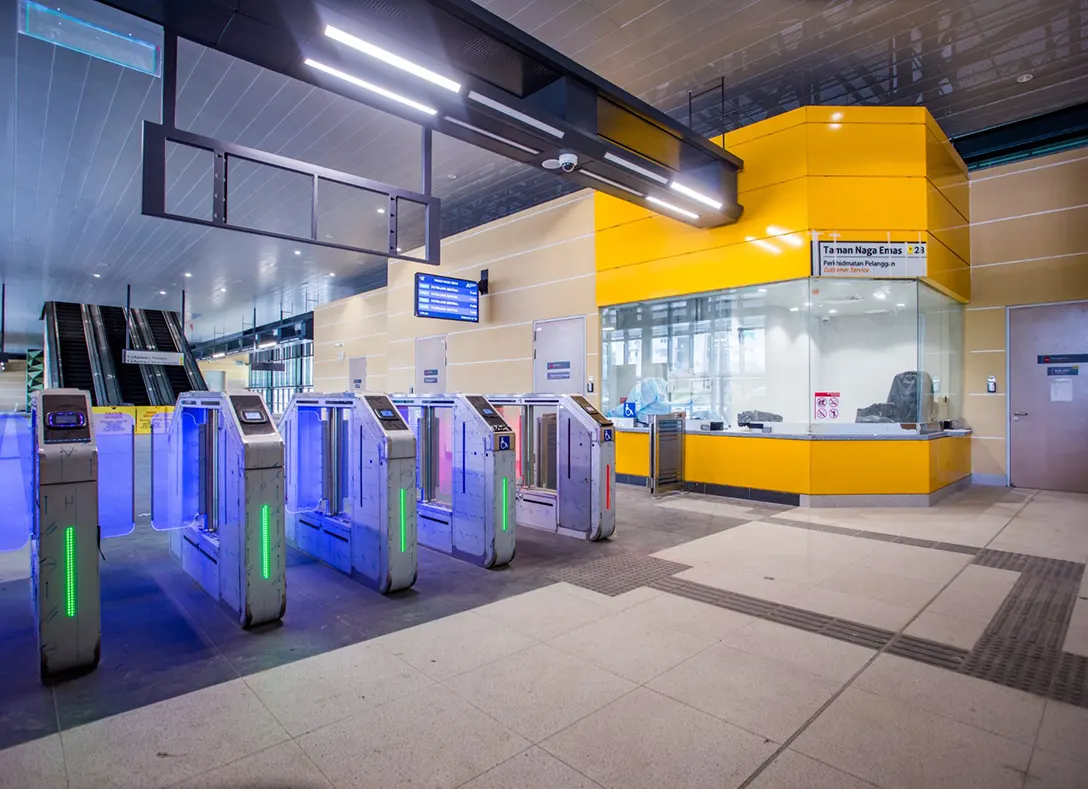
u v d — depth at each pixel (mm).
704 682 2736
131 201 11766
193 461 4871
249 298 22750
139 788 1982
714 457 7770
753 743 2250
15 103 7988
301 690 2662
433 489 5684
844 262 6840
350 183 5688
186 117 8438
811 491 6887
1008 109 8500
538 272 10719
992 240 8289
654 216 8602
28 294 21516
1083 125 8391
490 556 4551
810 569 4516
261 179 10805
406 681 2748
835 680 2760
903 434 6883
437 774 2059
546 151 5309
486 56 4660
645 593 3996
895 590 4031
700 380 8578
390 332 14859
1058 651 3080
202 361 40188
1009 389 8211
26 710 2490
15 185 10930
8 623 3469
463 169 10500
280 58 3943
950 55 7180
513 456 4703
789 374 7691
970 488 8195
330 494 5020
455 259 12562
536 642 3191
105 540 5605
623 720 2408
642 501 7355
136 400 18312
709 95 8148
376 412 4156
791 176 7008
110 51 6633
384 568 3971
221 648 3131
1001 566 4570
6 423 14938
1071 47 6910
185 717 2436
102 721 2402
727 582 4215
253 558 3396
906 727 2365
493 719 2416
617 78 7617
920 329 7371
